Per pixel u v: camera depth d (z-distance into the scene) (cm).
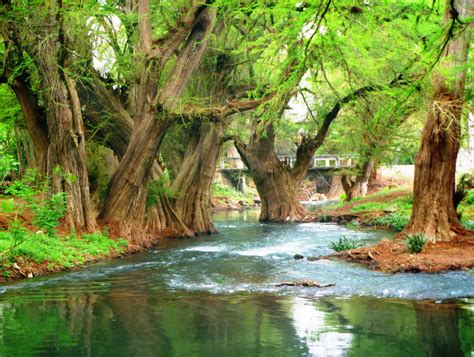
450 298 988
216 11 1786
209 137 2470
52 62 1606
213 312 891
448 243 1453
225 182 6100
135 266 1441
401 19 1289
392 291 1053
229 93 2483
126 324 809
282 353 666
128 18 1822
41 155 1728
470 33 1270
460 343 705
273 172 3359
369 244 1836
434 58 884
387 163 4041
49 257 1367
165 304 953
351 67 1516
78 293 1061
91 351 675
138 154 1842
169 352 672
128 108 2123
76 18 1680
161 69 1806
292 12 959
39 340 722
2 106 2058
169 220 2303
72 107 1675
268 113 1508
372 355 659
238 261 1528
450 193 1512
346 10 943
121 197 1856
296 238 2189
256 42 1172
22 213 1655
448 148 1485
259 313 880
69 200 1672
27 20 1541
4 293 1058
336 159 4919
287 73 1335
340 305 940
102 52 2000
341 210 3466
